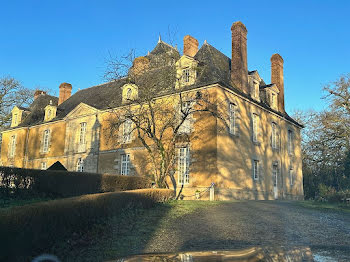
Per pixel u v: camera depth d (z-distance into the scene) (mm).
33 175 12852
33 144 31234
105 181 15430
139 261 4387
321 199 24109
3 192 11953
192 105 17984
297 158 28609
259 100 24109
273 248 6414
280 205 15984
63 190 13617
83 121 26625
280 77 28422
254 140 22625
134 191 12242
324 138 28906
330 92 26750
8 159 33000
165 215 11891
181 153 20000
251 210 13586
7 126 37469
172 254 4824
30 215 6574
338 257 6379
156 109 18172
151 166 20844
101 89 30281
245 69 22906
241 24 22984
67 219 7746
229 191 18688
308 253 6352
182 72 20453
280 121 26484
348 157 28891
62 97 34844
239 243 8422
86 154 25656
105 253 7375
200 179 18609
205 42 24219
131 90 23781
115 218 10156
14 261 6098
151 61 18703
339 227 10750
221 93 19344
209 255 4883
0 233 5875
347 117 26406
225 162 18797
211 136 18656
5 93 35875
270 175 23672
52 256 6691
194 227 10266
